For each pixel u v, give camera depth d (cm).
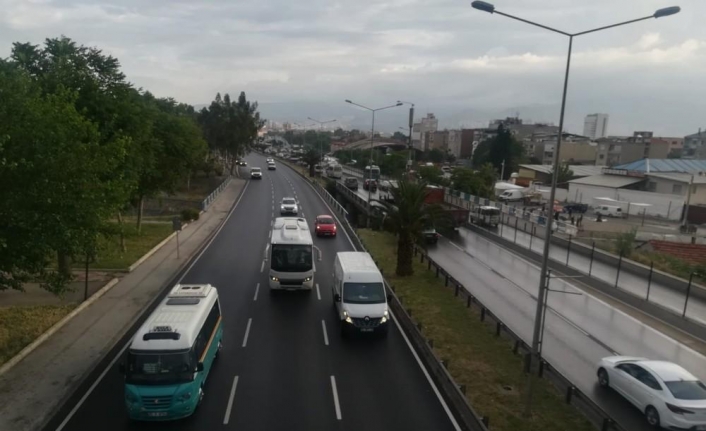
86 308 2434
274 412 1555
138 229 4150
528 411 1505
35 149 1725
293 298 2719
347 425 1497
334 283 2605
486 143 12569
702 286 3278
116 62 2986
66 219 1866
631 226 5231
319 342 2128
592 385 1862
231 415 1530
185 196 6938
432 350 2005
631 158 11912
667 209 6638
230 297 2695
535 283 3359
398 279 3195
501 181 9344
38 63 2816
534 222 5522
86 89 2695
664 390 1555
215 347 1844
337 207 6016
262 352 2008
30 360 1859
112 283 2809
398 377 1827
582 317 2686
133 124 2939
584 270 3759
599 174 8350
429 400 1666
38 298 2522
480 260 4044
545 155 13112
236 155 10469
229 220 5128
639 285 3378
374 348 2086
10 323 2144
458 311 2580
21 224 1655
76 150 1912
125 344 2045
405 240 3250
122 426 1455
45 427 1443
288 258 2698
